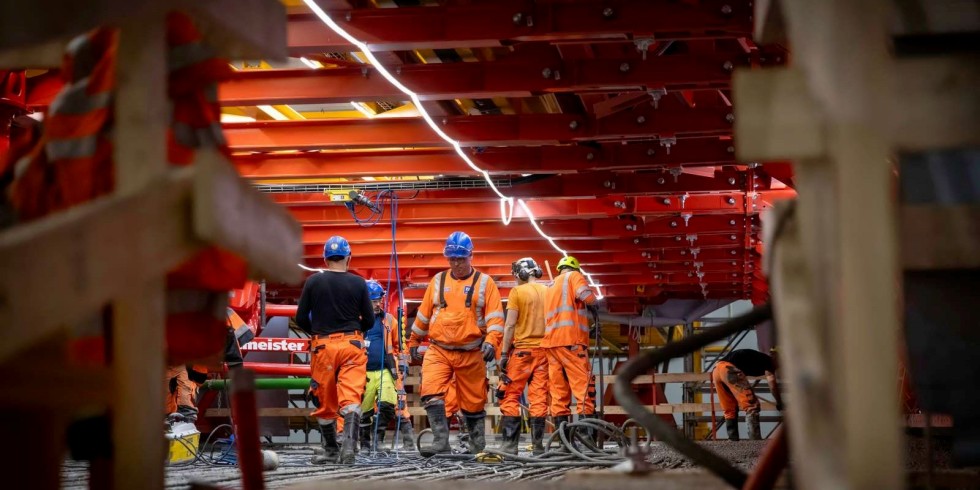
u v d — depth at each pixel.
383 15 8.65
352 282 9.20
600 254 22.03
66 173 2.54
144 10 2.16
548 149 13.29
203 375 10.73
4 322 1.61
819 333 1.94
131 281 1.93
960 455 2.69
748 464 7.08
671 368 32.84
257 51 2.68
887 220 1.67
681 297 27.75
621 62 9.68
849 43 1.74
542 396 11.16
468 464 8.88
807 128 1.80
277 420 19.12
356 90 10.02
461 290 9.88
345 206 16.84
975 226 2.44
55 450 2.14
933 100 1.72
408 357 13.77
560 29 8.49
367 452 12.19
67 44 2.86
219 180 2.14
